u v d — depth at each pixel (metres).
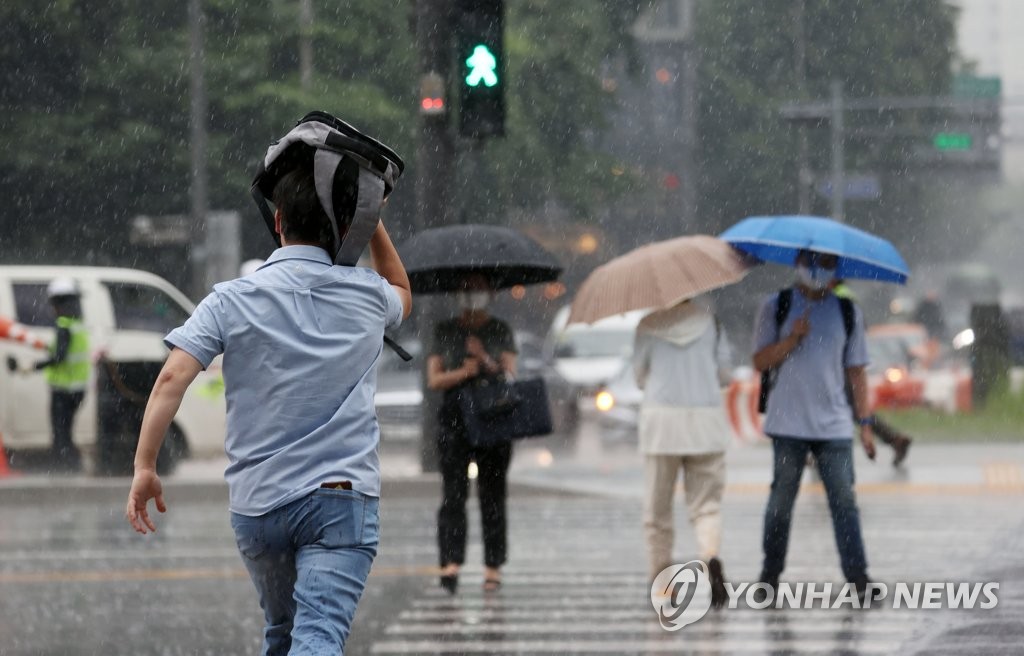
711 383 28.17
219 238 74.50
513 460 62.22
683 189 152.75
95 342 55.06
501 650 24.19
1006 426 70.50
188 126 99.75
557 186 122.12
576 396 73.38
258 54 101.44
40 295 56.41
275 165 14.60
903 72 160.75
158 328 56.59
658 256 28.47
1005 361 77.06
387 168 14.45
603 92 125.12
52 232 97.56
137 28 99.50
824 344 27.44
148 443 13.73
